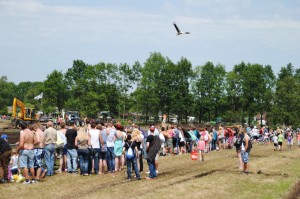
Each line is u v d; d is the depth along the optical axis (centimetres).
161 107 10100
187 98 9888
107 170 2045
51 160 1888
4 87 15900
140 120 11219
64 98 11006
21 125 1680
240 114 10488
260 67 10481
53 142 1878
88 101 10044
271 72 10875
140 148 2094
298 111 9869
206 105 10169
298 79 11762
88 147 1912
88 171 1958
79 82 10400
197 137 3356
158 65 10038
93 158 1969
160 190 1571
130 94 10562
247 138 2105
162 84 9906
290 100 9969
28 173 1811
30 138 1684
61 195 1468
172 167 2278
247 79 10306
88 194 1490
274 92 10444
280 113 9825
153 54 10162
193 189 1612
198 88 10306
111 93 10344
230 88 10425
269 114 10044
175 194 1505
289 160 2780
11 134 5022
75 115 8625
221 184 1741
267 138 4784
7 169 1691
